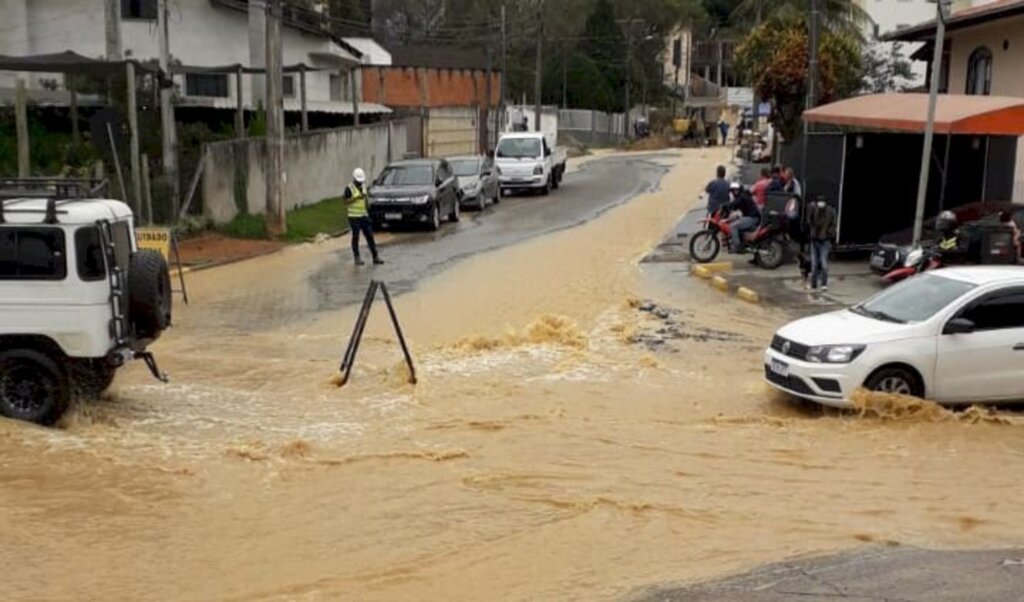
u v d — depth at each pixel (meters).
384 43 72.06
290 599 6.86
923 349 11.49
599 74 81.62
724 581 7.08
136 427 10.89
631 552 7.68
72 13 34.66
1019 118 19.94
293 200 31.34
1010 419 11.35
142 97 28.69
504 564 7.46
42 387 10.76
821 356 11.54
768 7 46.09
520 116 64.69
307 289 19.70
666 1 85.88
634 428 11.05
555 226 30.22
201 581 7.16
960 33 30.28
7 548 7.68
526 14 77.06
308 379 13.13
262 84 36.75
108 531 8.04
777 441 10.61
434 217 29.08
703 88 98.44
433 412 11.64
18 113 21.27
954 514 8.54
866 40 49.25
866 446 10.46
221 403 11.96
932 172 22.44
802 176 24.94
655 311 17.53
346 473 9.47
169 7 36.28
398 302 18.41
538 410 11.75
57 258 10.53
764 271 21.22
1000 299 11.75
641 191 41.50
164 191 24.48
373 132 40.12
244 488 9.06
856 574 7.15
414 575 7.27
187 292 19.30
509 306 18.00
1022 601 6.57
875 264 20.12
